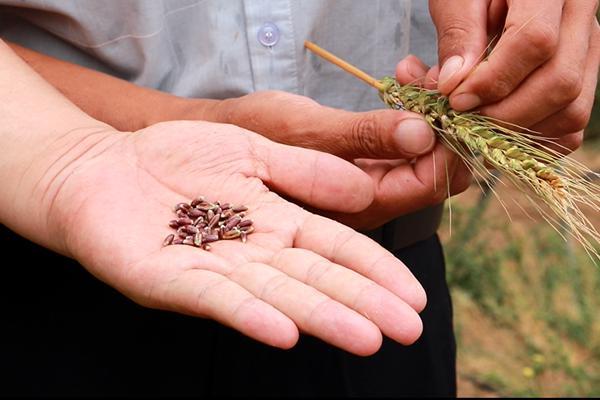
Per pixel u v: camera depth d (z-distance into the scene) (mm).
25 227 602
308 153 610
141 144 615
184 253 558
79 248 576
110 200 584
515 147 605
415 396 759
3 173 598
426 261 738
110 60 685
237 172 613
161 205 597
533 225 1400
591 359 1216
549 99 611
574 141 675
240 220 585
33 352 697
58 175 592
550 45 592
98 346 700
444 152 630
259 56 672
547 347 1222
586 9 616
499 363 1216
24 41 693
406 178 632
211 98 694
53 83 674
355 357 737
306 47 676
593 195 616
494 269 1333
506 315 1279
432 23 712
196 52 683
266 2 661
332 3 679
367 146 621
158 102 669
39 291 688
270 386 729
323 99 710
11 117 603
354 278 538
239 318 521
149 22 660
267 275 543
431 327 750
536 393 1155
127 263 561
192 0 669
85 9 657
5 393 703
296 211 591
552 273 1307
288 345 517
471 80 609
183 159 613
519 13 598
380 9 687
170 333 702
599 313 1259
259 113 644
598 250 1331
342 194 607
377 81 660
